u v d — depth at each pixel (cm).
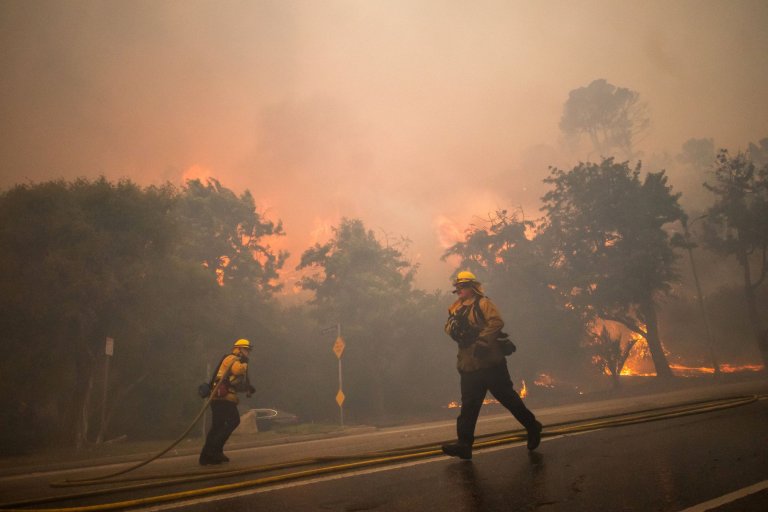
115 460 1027
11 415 2022
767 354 4556
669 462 393
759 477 333
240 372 693
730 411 699
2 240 1831
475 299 470
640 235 4250
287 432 1944
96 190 2038
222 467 607
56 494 453
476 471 404
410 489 358
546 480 358
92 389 2180
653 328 4219
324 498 348
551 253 4588
